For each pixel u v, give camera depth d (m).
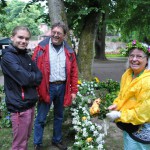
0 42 21.17
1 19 22.05
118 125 2.58
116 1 8.62
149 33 23.61
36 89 3.43
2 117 5.15
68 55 3.73
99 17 7.90
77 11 8.10
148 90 2.31
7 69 2.98
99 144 3.56
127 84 2.50
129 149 2.56
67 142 4.23
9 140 4.33
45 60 3.61
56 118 3.98
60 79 3.73
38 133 3.86
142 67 2.45
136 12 14.73
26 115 3.08
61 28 3.56
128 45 2.49
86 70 7.71
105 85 7.35
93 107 2.89
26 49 3.14
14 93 3.02
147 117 2.32
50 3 6.42
